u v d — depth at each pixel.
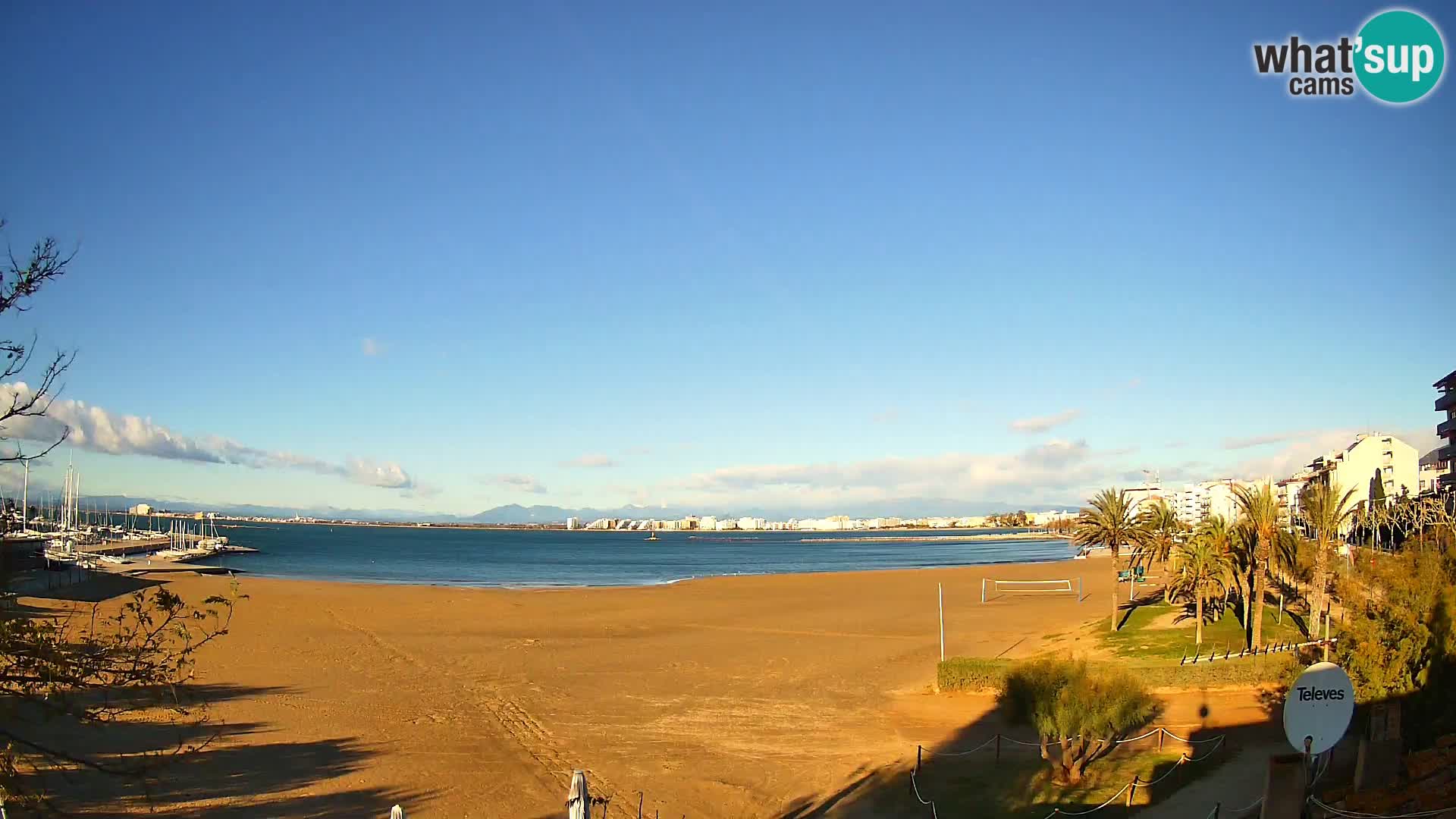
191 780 27.11
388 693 41.28
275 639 56.28
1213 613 54.25
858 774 29.38
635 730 35.22
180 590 89.38
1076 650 49.62
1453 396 88.19
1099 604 75.38
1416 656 21.77
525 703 39.91
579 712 38.28
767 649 55.34
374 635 59.91
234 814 24.36
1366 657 22.27
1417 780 18.48
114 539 192.62
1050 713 30.08
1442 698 21.36
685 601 86.06
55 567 106.12
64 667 10.26
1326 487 45.12
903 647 55.94
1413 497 95.00
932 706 39.16
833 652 54.03
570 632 62.91
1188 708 35.19
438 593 91.50
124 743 30.83
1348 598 23.58
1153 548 58.03
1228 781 26.03
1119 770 28.06
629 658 51.84
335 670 46.81
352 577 127.19
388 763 30.03
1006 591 95.44
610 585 117.00
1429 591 22.05
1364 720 22.30
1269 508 46.66
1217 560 46.88
